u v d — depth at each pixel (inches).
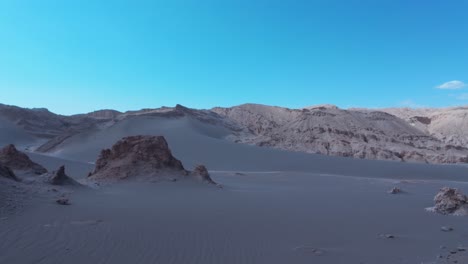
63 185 895.1
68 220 551.2
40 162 2042.3
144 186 1120.8
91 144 4315.9
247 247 474.6
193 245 468.8
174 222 601.6
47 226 503.2
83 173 1835.6
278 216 719.7
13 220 515.2
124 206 729.6
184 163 3449.8
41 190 757.3
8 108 6441.9
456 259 454.6
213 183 1299.2
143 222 583.2
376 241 546.0
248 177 2082.9
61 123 6894.7
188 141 4379.9
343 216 759.1
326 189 1427.2
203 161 3575.3
